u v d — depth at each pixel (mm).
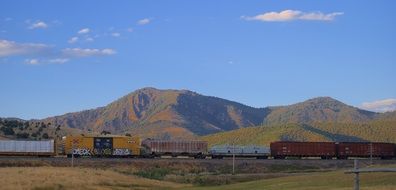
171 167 87438
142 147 105000
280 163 96312
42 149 95812
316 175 57000
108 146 100812
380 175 48344
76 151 99125
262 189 47125
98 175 66750
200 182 70938
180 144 106875
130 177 70062
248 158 111312
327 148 113500
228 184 64062
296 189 44219
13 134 157875
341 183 46125
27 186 53656
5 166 78438
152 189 60062
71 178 61375
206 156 108438
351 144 114375
